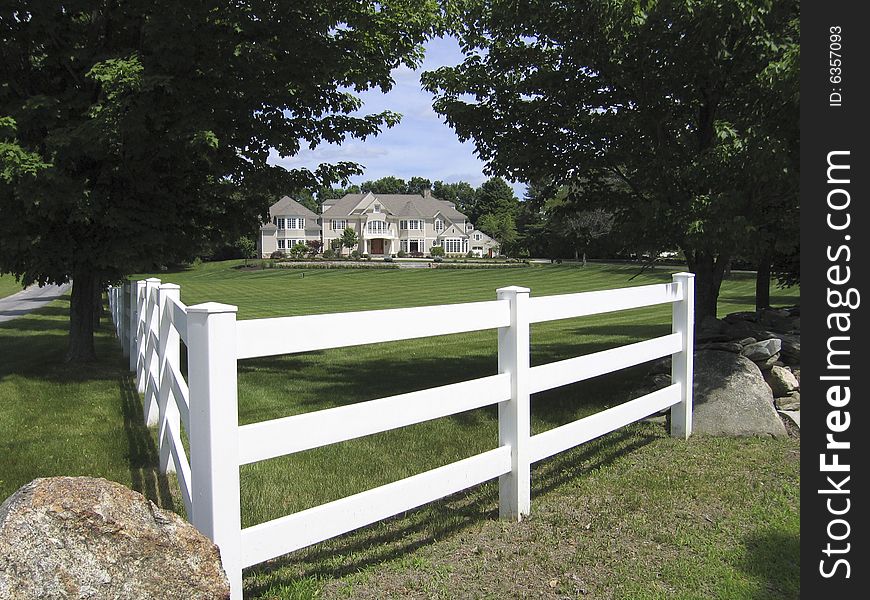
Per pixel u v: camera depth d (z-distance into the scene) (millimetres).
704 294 8086
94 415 6828
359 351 11836
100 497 2197
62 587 2039
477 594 3201
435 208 84188
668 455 5434
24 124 8266
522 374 4062
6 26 8508
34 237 9180
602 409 6859
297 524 2916
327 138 10367
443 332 3662
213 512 2641
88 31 9133
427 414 3516
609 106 7883
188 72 8648
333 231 79375
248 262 63438
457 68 8320
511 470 4062
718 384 6305
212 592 2271
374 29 9836
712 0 6055
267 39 8938
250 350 2797
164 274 56594
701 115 7547
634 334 13961
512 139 8180
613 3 6262
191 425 2746
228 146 9461
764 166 5980
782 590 3287
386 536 3859
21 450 5508
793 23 6559
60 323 19031
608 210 8383
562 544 3768
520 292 4012
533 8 7219
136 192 9281
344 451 5488
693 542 3805
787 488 4625
